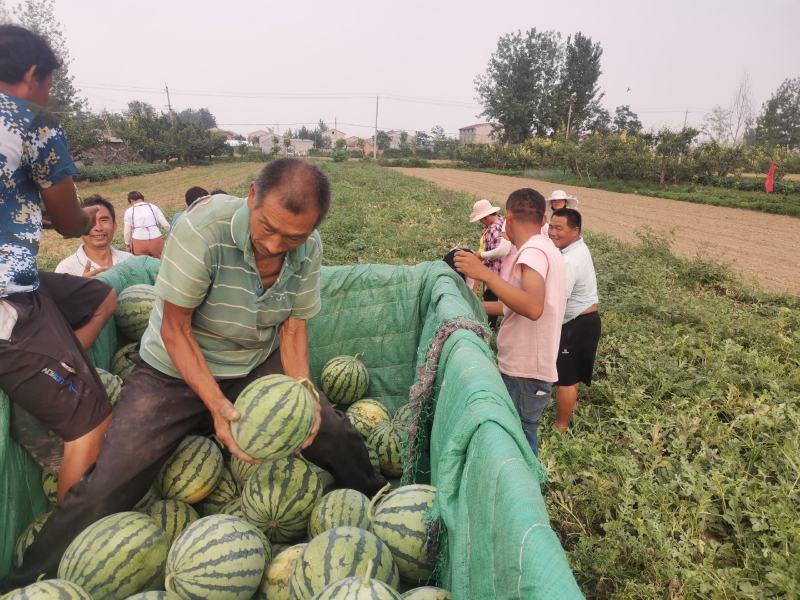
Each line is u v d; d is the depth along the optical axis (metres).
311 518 2.96
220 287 2.74
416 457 3.59
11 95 2.49
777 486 4.30
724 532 4.05
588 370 5.16
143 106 132.75
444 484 2.26
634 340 7.57
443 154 106.56
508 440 1.97
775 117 95.00
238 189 29.59
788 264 15.65
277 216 2.25
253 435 2.58
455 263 3.74
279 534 2.99
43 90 2.63
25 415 2.84
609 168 45.50
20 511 2.86
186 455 3.15
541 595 1.31
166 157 73.00
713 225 23.16
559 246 5.08
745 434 5.30
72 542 2.53
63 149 2.69
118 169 52.44
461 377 2.61
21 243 2.59
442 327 3.41
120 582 2.44
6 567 2.71
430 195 29.42
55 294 3.40
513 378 4.15
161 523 2.93
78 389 2.73
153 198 33.09
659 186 41.31
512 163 68.44
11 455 2.79
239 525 2.59
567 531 4.00
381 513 2.77
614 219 24.47
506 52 84.62
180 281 2.58
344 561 2.38
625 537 3.60
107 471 2.66
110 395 3.71
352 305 4.90
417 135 125.62
